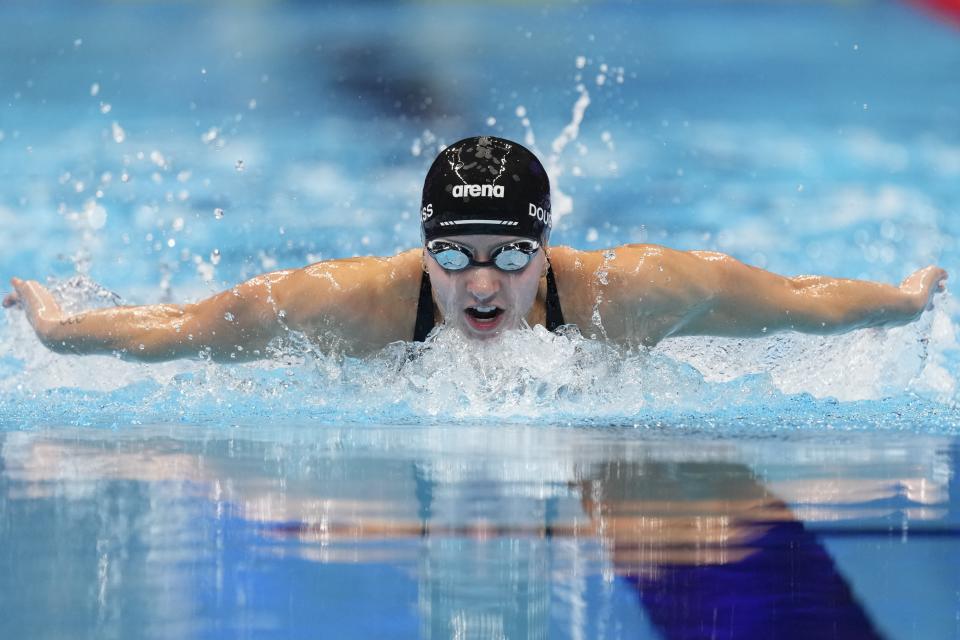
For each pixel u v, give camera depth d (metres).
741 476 6.57
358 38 46.78
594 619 4.06
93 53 42.53
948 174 25.02
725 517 5.56
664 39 48.16
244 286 10.20
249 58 41.62
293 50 43.59
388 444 7.68
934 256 18.36
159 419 8.96
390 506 5.72
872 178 24.64
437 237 9.25
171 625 3.96
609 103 33.56
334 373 10.18
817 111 33.22
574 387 9.84
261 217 20.41
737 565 4.74
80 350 10.75
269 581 4.46
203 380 10.45
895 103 34.62
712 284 10.15
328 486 6.21
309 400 9.96
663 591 4.39
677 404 9.80
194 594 4.30
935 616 4.15
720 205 21.95
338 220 20.16
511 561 4.77
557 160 26.02
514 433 8.24
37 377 10.95
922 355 11.33
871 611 4.21
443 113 31.47
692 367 10.29
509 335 9.74
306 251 18.12
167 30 49.38
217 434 8.16
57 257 17.20
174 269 16.97
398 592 4.33
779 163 26.19
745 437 8.09
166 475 6.52
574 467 6.80
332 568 4.65
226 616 4.05
